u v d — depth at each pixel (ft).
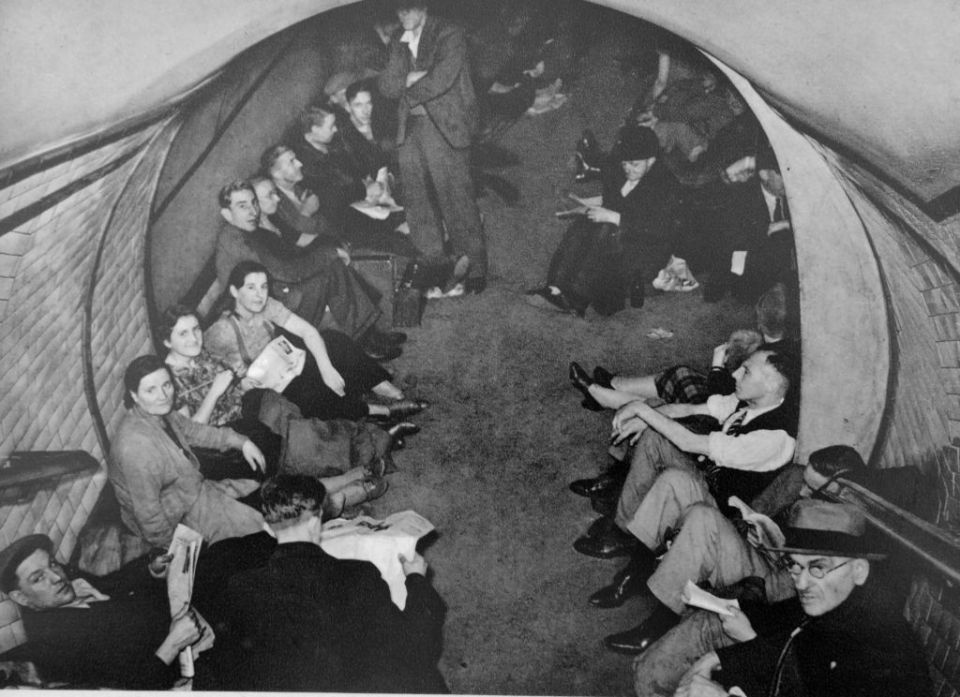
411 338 19.53
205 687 18.38
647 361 19.31
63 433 18.33
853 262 18.31
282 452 19.30
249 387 19.39
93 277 18.48
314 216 19.26
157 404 19.04
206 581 18.70
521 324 19.48
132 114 17.81
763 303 19.02
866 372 18.60
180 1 17.34
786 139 18.16
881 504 18.24
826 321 18.72
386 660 18.48
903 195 17.08
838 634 18.11
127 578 18.56
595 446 19.24
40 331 18.02
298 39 18.29
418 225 19.35
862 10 16.48
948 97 16.42
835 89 17.22
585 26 18.28
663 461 19.08
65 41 17.21
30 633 18.16
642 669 18.49
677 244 19.10
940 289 17.31
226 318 19.34
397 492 19.27
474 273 19.47
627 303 19.35
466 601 18.80
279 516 18.88
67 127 17.28
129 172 18.19
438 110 18.80
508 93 18.75
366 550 18.80
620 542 18.93
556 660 18.57
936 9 16.07
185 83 18.07
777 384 18.99
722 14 17.26
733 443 19.03
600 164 18.90
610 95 18.60
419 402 19.48
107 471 18.70
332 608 18.53
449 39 18.49
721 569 18.70
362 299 19.53
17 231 17.15
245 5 17.52
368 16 18.35
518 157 19.07
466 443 19.36
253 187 18.97
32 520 17.94
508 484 19.24
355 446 19.38
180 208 18.80
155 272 18.94
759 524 18.78
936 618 17.28
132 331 18.90
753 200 18.69
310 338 19.52
